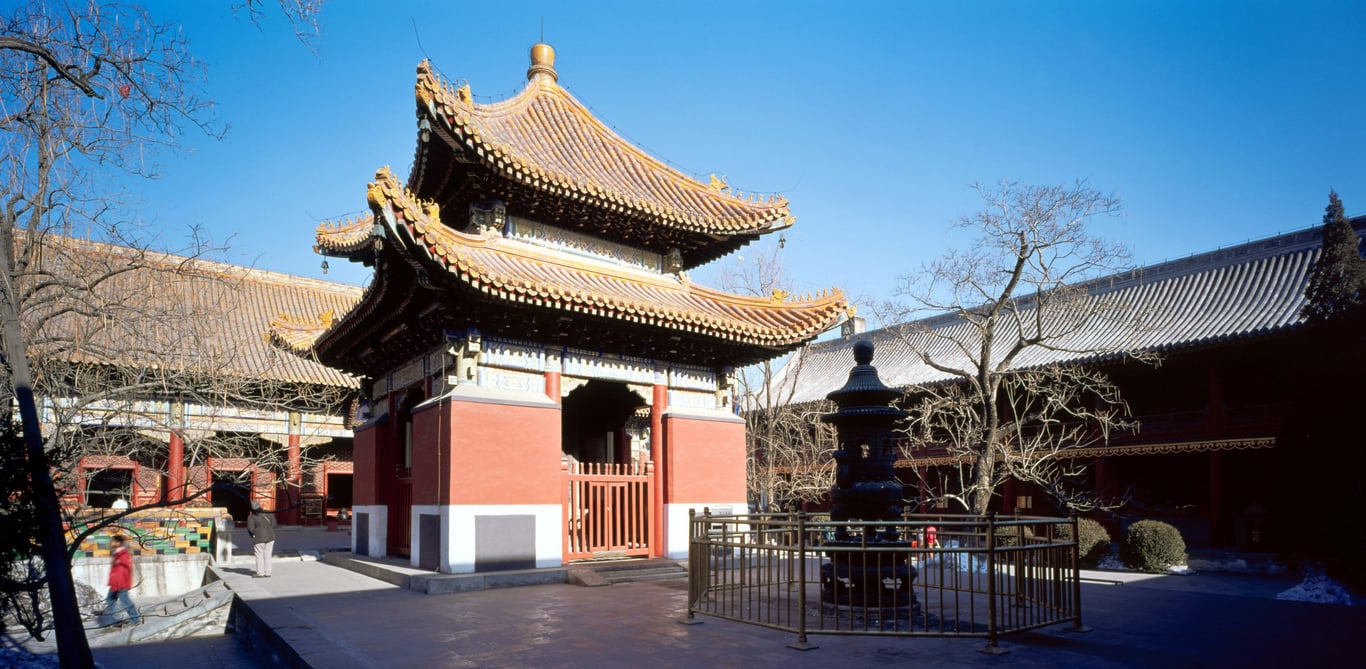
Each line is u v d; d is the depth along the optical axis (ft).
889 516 45.70
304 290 166.81
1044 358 127.65
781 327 74.95
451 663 34.81
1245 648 36.94
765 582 60.18
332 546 107.96
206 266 145.07
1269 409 105.29
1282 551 92.22
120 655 52.01
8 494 29.25
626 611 47.78
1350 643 38.17
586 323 67.15
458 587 56.85
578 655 36.19
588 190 66.85
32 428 29.32
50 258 59.98
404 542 73.36
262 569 67.62
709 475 74.18
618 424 84.48
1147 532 91.81
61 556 29.09
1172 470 125.39
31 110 41.04
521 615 46.68
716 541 44.60
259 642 47.32
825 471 132.26
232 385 81.10
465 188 68.03
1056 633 40.29
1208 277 128.26
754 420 136.56
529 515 62.64
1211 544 108.78
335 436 147.64
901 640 38.50
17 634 55.57
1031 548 39.29
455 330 63.00
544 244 71.31
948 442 140.97
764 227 79.51
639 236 76.43
